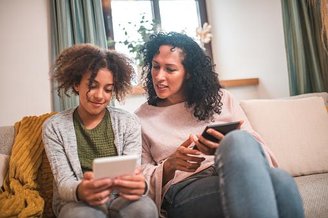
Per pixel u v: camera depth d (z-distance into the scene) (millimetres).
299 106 1716
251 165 799
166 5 2711
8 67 2055
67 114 1216
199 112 1328
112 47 2398
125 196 949
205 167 1224
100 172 854
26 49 2090
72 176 1071
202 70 1354
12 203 1095
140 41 2418
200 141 1062
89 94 1139
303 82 2162
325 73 2170
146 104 1452
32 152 1293
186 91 1381
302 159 1571
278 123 1643
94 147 1187
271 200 782
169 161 1153
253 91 2537
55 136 1139
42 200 1162
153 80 1362
